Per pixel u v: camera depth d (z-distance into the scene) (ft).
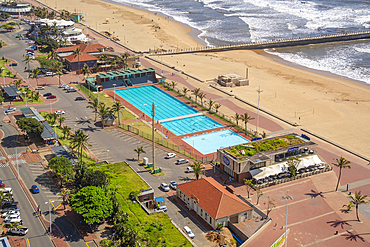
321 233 353.31
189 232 338.54
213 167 469.57
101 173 378.73
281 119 606.14
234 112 638.94
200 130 579.89
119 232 315.37
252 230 346.74
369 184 433.89
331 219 373.40
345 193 416.05
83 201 330.95
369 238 347.77
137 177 411.34
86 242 315.17
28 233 326.03
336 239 345.72
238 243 337.93
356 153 501.97
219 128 583.99
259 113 634.02
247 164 428.97
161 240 309.01
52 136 493.36
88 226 335.26
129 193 377.50
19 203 367.25
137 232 310.45
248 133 563.89
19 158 454.81
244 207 360.89
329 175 453.17
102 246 302.45
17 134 519.19
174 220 363.56
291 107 655.35
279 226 359.46
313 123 595.06
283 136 491.72
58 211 357.82
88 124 574.15
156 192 410.11
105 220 344.90
